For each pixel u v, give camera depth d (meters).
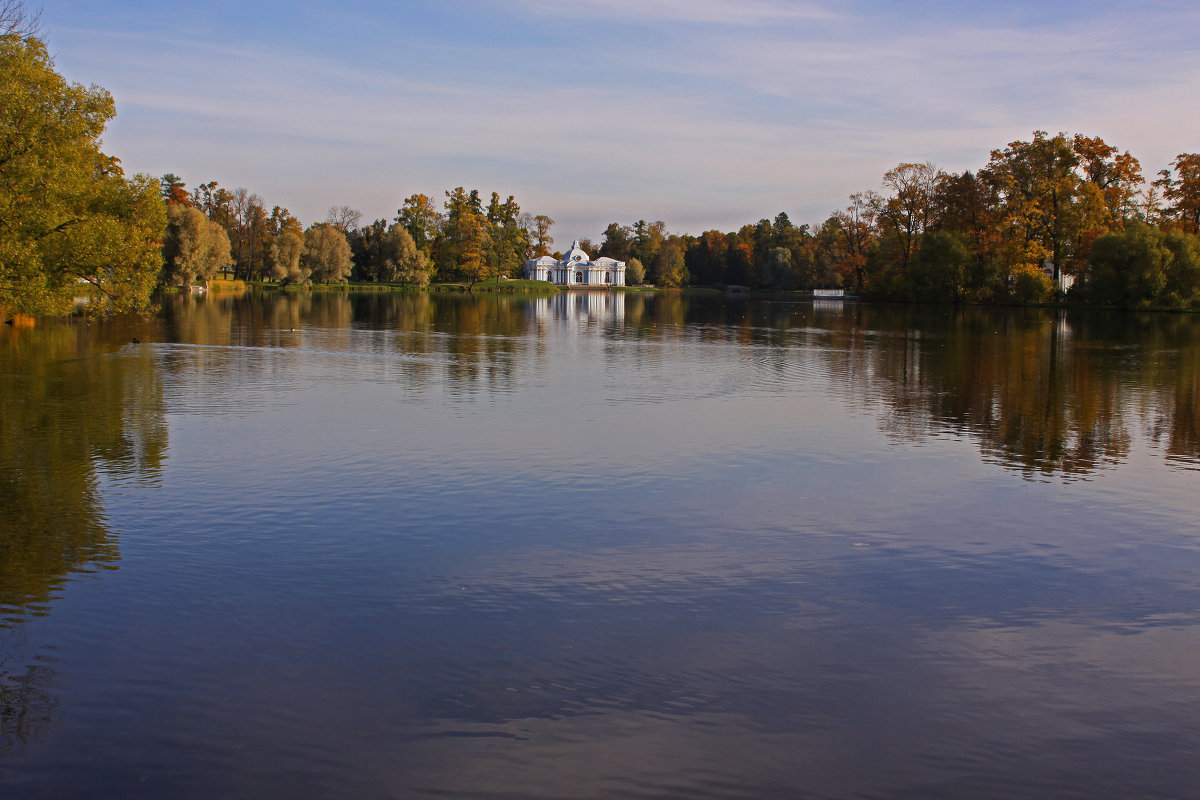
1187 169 93.38
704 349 45.53
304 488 16.22
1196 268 82.00
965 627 10.48
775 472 17.83
